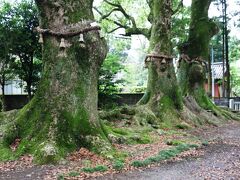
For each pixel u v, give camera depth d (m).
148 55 15.87
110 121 13.27
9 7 14.70
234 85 40.59
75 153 8.07
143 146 9.62
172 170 7.26
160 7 15.95
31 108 8.77
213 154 9.09
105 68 19.16
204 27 19.06
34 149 7.96
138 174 6.88
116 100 22.83
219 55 40.22
